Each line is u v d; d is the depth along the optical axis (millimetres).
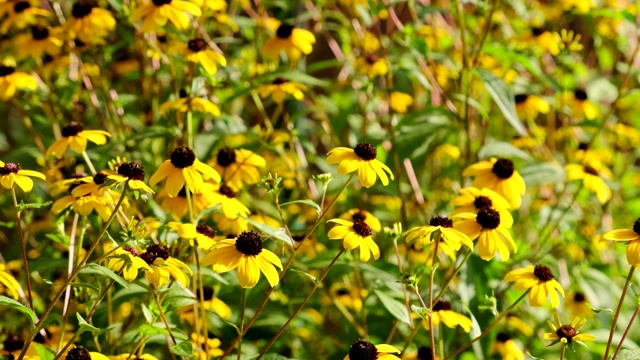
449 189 1868
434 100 1882
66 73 1855
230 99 1703
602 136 2061
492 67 1905
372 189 1783
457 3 1748
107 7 1874
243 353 1575
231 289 1645
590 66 2227
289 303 1674
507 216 1526
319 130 1955
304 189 1755
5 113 1946
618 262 1842
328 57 2174
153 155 1761
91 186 1481
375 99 1835
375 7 1755
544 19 1991
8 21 1733
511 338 1684
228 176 1629
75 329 1616
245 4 1904
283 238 1455
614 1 1990
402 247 1756
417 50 1716
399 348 1664
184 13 1632
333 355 1704
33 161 1808
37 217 1786
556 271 1729
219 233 1625
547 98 1870
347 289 1707
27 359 1473
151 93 1862
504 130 1989
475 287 1631
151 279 1447
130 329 1595
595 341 1686
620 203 1946
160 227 1558
